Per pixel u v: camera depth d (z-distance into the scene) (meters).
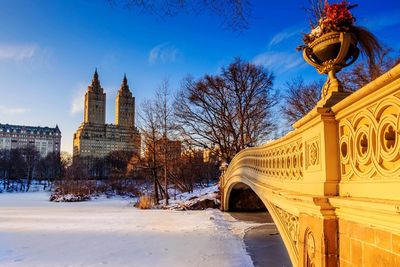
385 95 2.53
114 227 17.02
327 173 3.48
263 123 33.66
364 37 4.13
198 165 41.53
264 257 11.19
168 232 15.59
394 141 2.56
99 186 49.53
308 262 4.05
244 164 13.87
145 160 33.41
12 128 139.12
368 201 2.57
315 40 4.16
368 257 2.81
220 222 19.25
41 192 64.38
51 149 145.00
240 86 33.34
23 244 12.94
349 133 3.21
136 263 10.35
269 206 7.76
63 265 10.11
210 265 10.25
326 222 3.41
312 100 27.28
